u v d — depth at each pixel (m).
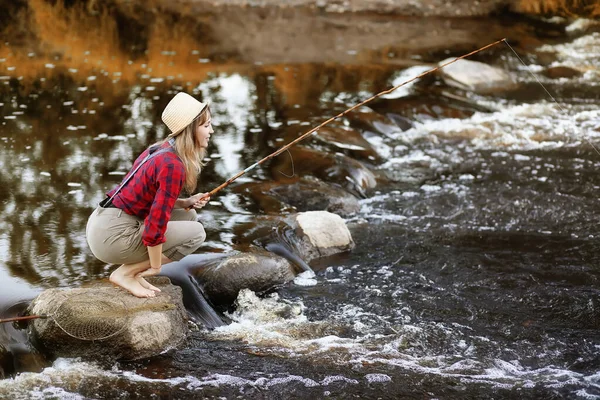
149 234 4.41
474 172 8.28
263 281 5.73
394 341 5.07
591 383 4.59
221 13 14.73
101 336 4.65
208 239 6.25
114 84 10.48
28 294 5.21
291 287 5.83
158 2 14.93
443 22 14.77
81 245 6.05
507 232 6.82
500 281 5.93
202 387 4.49
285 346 4.98
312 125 9.18
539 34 13.90
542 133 9.38
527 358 4.89
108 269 5.66
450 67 11.19
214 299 5.57
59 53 11.78
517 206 7.38
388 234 6.79
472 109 10.13
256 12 14.99
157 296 5.00
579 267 6.13
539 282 5.90
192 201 4.77
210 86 10.61
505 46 13.03
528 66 12.02
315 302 5.63
